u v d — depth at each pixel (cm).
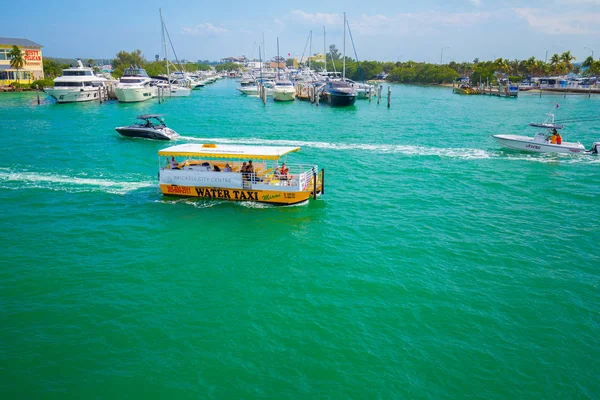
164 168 3369
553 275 2255
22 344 1734
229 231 2756
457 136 6012
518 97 12862
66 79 9650
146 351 1709
